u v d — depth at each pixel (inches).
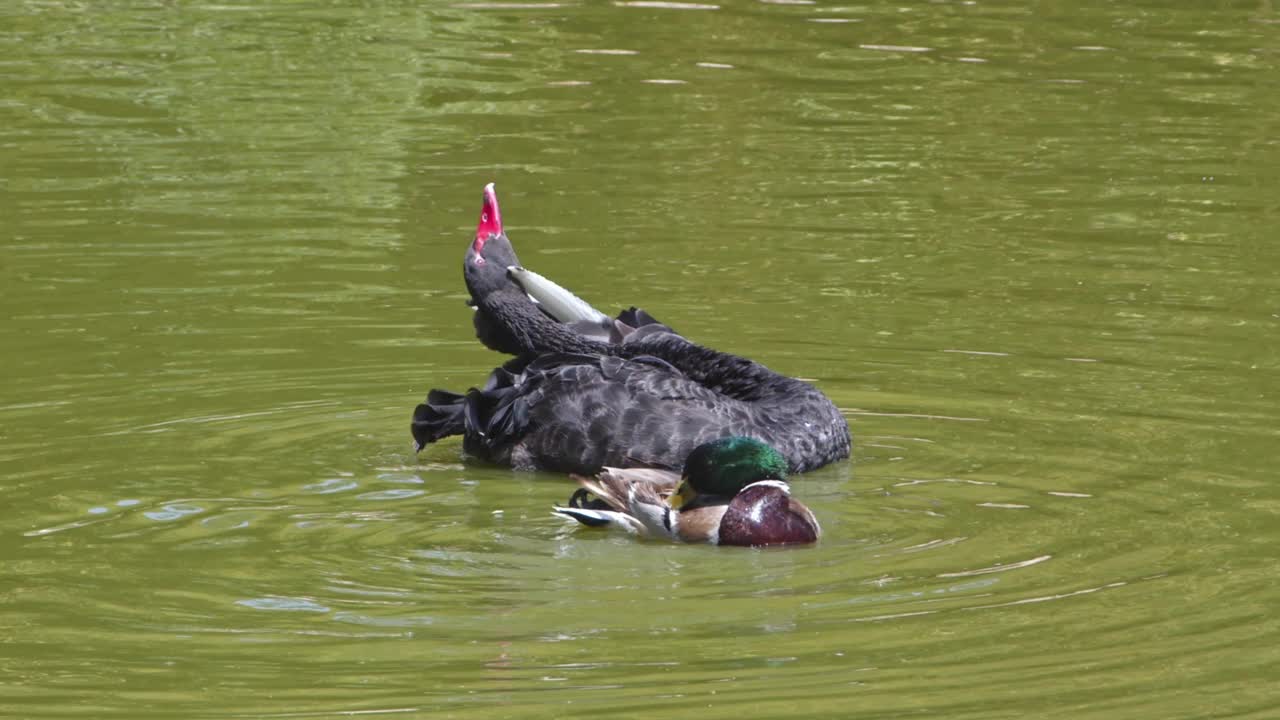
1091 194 824.9
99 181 836.0
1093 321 641.0
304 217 786.2
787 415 500.7
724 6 1230.9
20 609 382.9
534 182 844.6
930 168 866.8
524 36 1147.3
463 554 424.8
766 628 370.9
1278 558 411.8
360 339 625.6
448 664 352.2
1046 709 329.4
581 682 342.3
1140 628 369.4
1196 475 478.9
